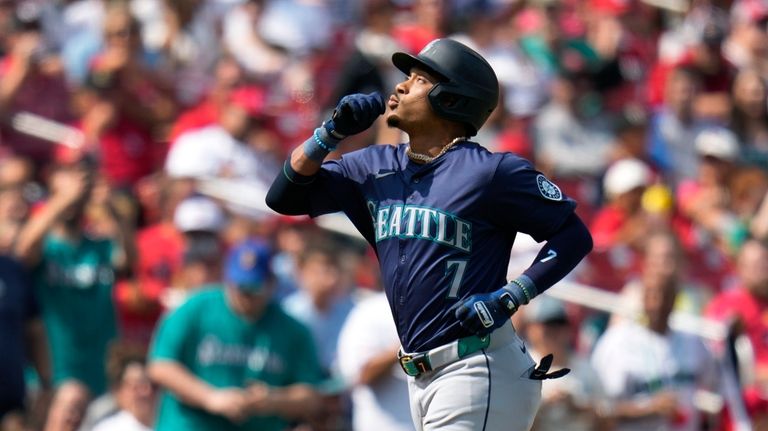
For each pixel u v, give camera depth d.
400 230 18.84
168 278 35.34
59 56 41.47
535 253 35.03
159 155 39.53
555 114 43.47
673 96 46.47
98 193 34.88
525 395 18.80
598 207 42.19
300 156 19.16
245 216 37.19
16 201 34.44
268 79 41.91
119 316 34.69
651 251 33.34
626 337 32.94
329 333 34.16
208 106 39.34
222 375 30.92
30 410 32.81
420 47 44.28
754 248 36.19
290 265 36.09
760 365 35.19
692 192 43.38
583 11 49.22
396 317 19.06
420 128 19.12
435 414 18.70
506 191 18.64
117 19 39.88
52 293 33.22
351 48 43.69
